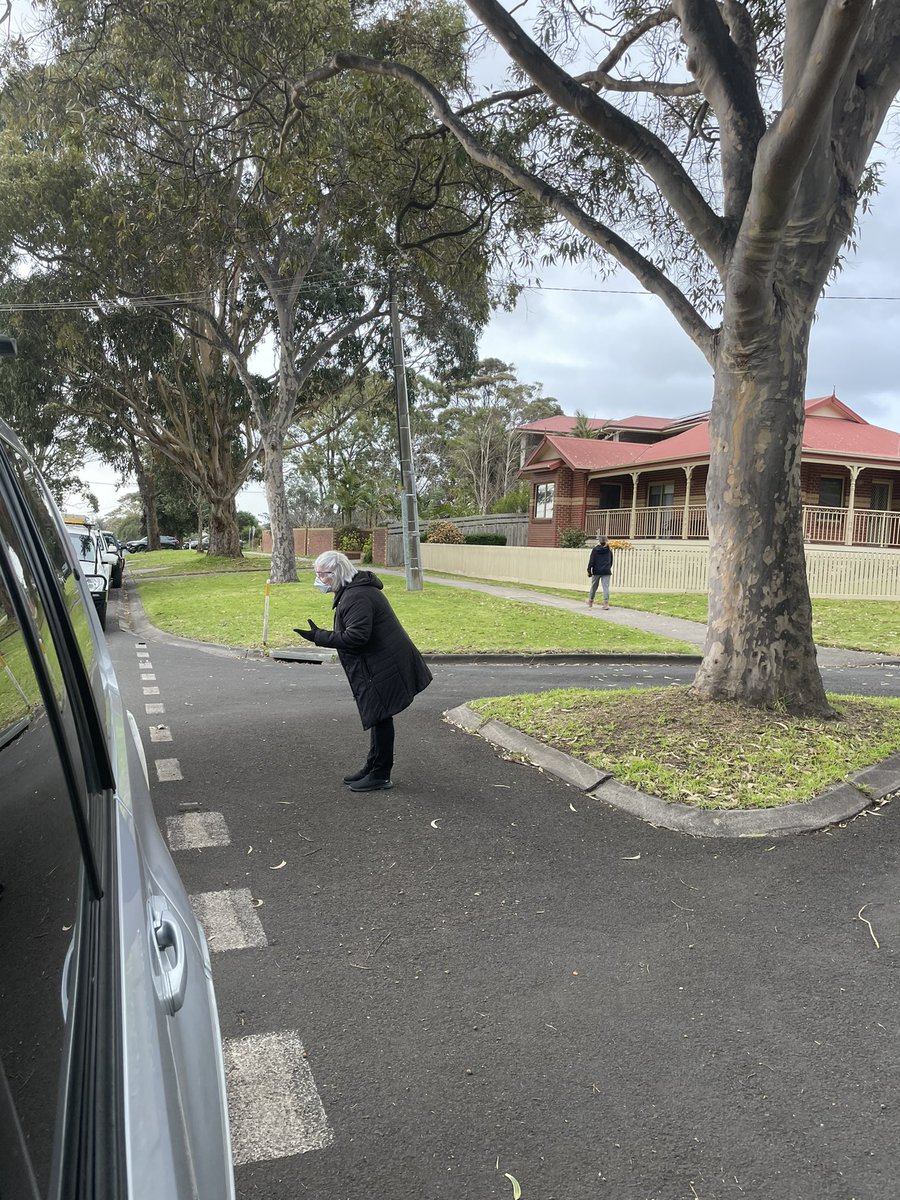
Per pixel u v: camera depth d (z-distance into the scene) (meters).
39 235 21.12
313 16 9.40
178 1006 1.50
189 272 20.25
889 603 20.42
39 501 2.57
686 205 6.70
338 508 49.84
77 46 11.45
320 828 5.11
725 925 3.95
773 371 6.57
